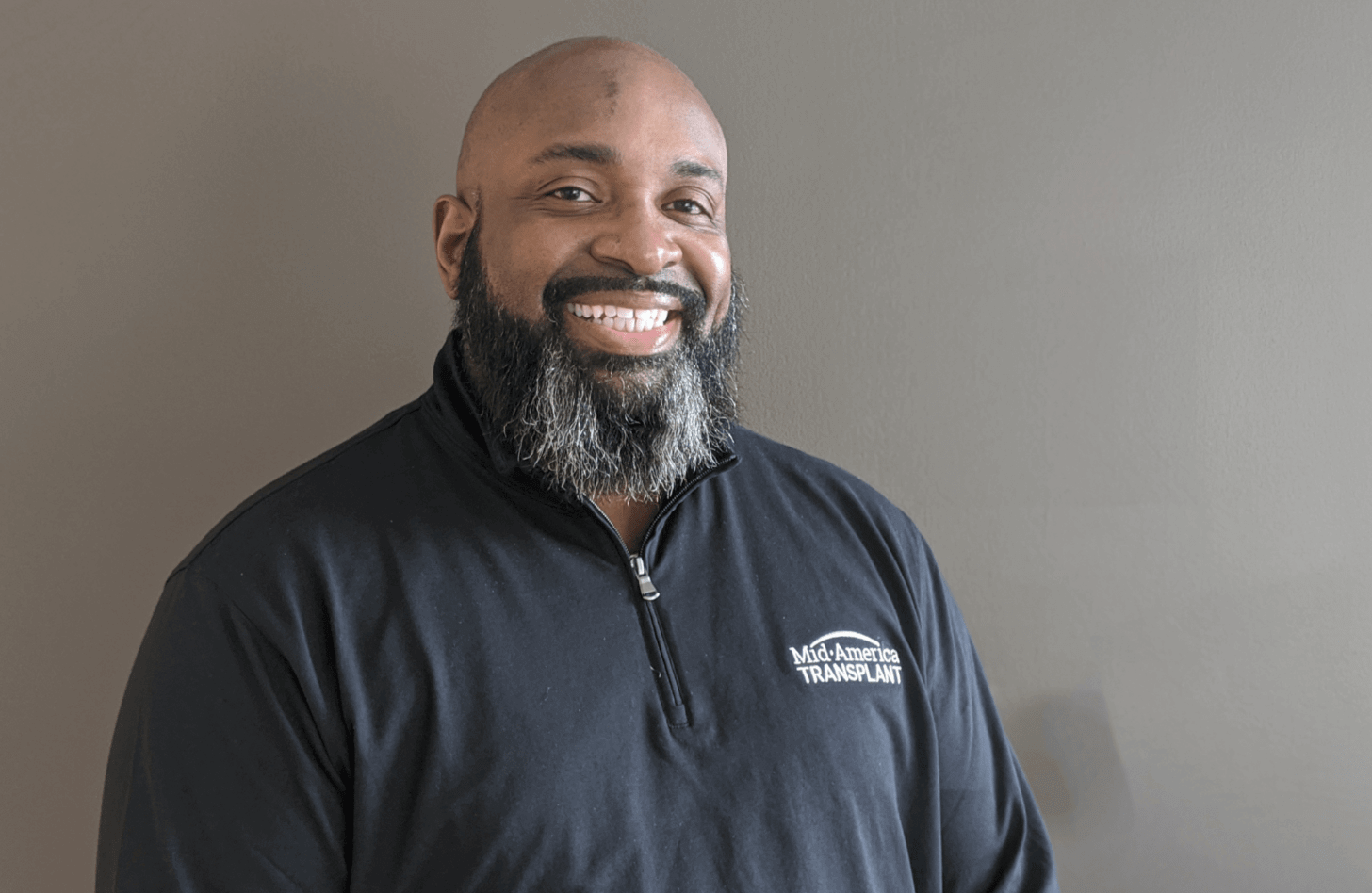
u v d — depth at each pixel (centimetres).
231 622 91
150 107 123
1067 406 146
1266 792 149
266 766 88
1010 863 117
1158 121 147
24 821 121
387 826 90
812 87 141
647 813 93
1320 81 149
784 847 95
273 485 102
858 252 142
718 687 99
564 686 94
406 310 131
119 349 122
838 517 116
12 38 119
